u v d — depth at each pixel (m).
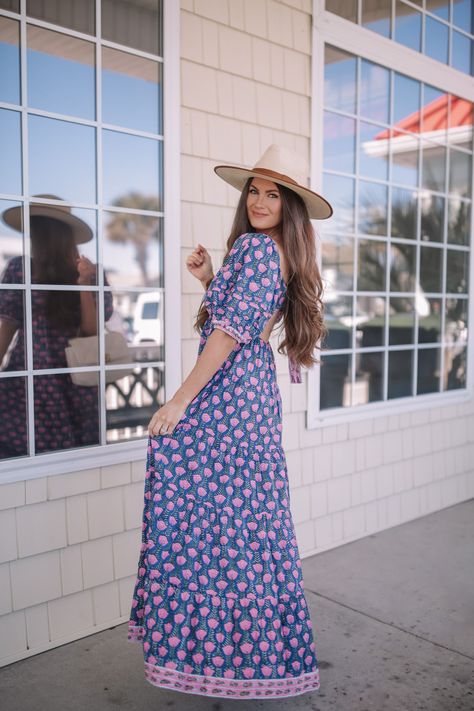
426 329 3.82
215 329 1.81
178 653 1.81
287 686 1.85
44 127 2.25
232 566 1.84
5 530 2.21
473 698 2.05
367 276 3.47
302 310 1.99
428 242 3.78
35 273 2.26
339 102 3.25
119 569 2.49
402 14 3.49
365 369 3.49
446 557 3.19
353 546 3.34
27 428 2.27
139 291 2.53
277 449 1.96
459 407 4.04
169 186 2.55
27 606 2.27
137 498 2.53
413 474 3.76
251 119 2.83
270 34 2.88
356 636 2.42
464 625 2.51
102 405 2.45
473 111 3.99
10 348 2.22
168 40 2.51
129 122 2.46
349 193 3.35
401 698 2.05
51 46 2.24
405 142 3.60
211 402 1.87
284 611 1.88
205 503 1.85
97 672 2.18
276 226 2.01
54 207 2.29
